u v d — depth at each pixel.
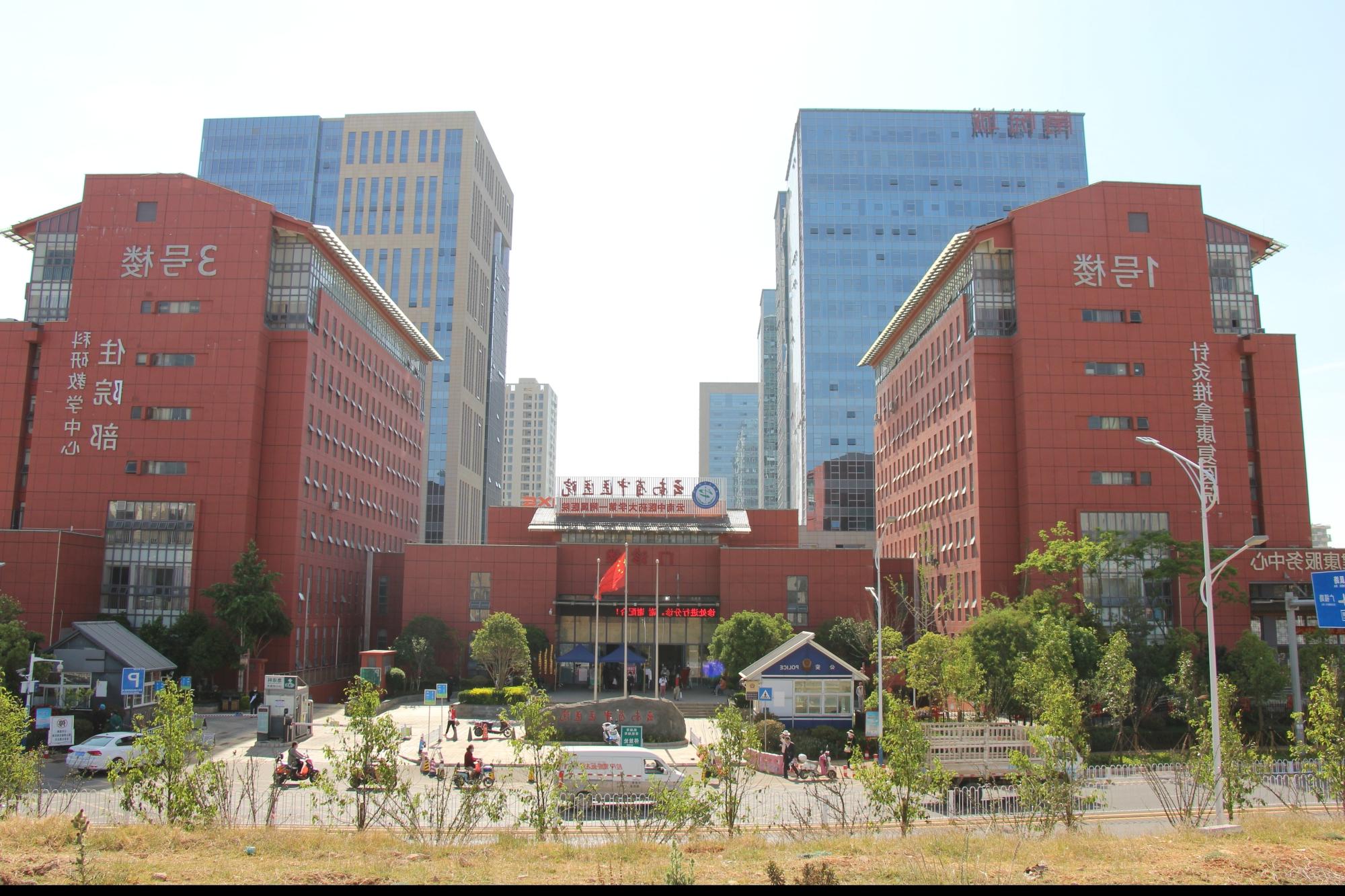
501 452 185.12
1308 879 18.48
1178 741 57.75
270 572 74.31
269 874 18.67
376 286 94.19
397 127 158.38
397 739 26.11
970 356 84.12
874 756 49.91
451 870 19.66
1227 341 81.69
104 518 74.69
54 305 78.94
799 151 174.50
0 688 29.34
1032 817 27.50
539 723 27.36
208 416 75.56
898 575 88.25
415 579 85.88
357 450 94.19
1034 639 57.69
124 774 40.91
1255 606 75.69
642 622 89.06
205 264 77.44
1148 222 82.81
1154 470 79.50
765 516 97.19
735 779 27.83
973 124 172.00
